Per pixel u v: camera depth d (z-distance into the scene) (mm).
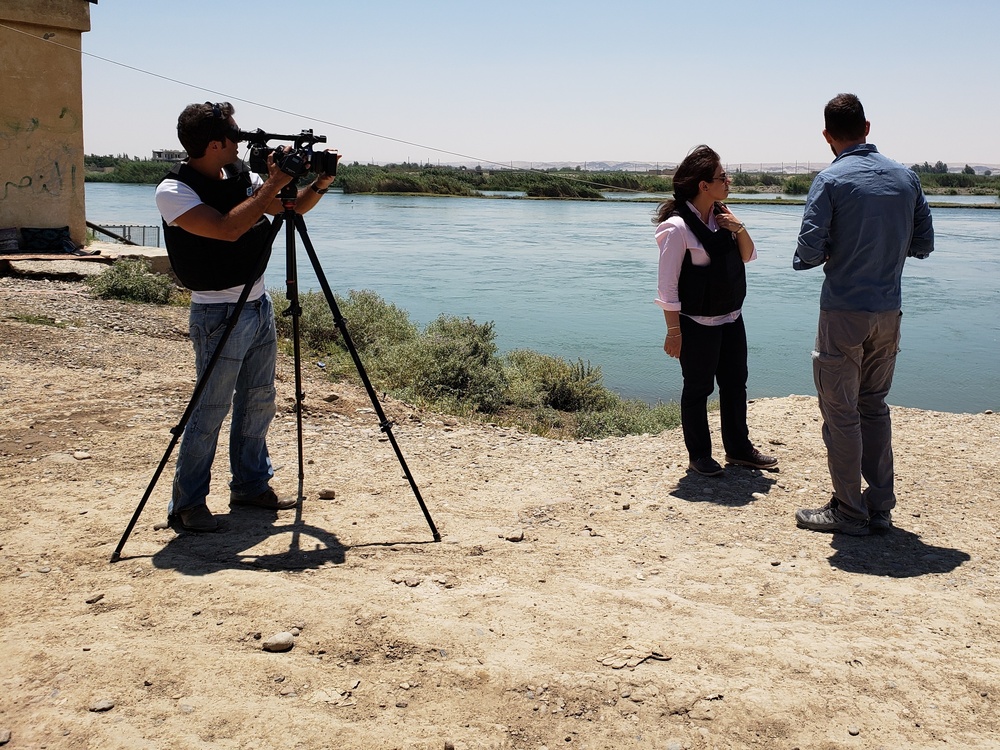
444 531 4246
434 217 54250
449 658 2949
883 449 4266
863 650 3027
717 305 4918
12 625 3078
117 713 2570
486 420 9250
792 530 4355
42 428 5570
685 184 4805
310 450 5637
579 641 3086
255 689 2730
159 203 3627
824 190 3945
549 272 27375
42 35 14570
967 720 2656
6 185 14594
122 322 10516
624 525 4434
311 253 3941
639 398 12227
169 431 5707
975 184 112562
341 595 3375
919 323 19297
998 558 3986
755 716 2654
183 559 3705
